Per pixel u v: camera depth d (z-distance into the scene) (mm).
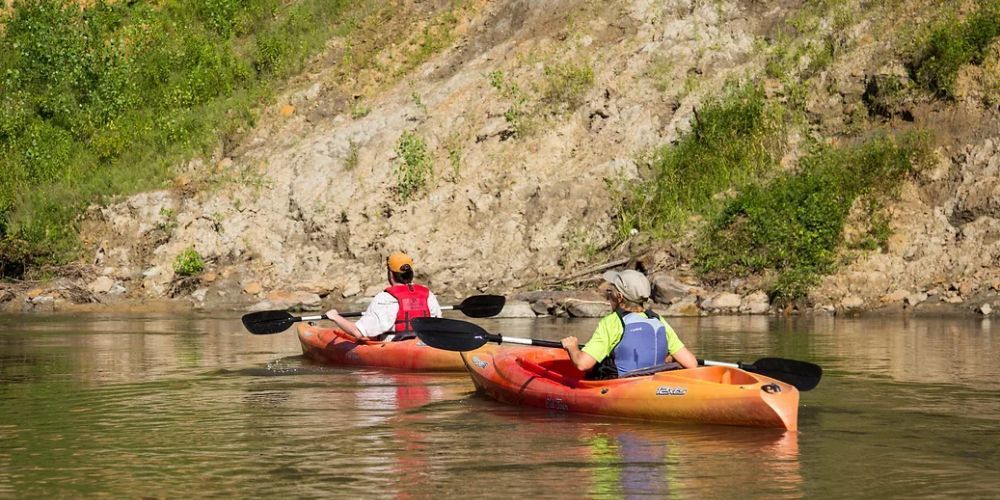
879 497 5977
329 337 12625
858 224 19297
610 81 23203
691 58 23031
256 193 23703
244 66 27922
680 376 8492
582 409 8750
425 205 22609
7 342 14938
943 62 20453
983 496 5984
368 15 28281
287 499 6039
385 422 8406
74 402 9516
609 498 5984
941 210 19000
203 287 22219
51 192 25016
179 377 11195
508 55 24766
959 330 14914
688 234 20172
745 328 15609
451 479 6457
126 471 6758
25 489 6328
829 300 18031
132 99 27500
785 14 23297
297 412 8914
